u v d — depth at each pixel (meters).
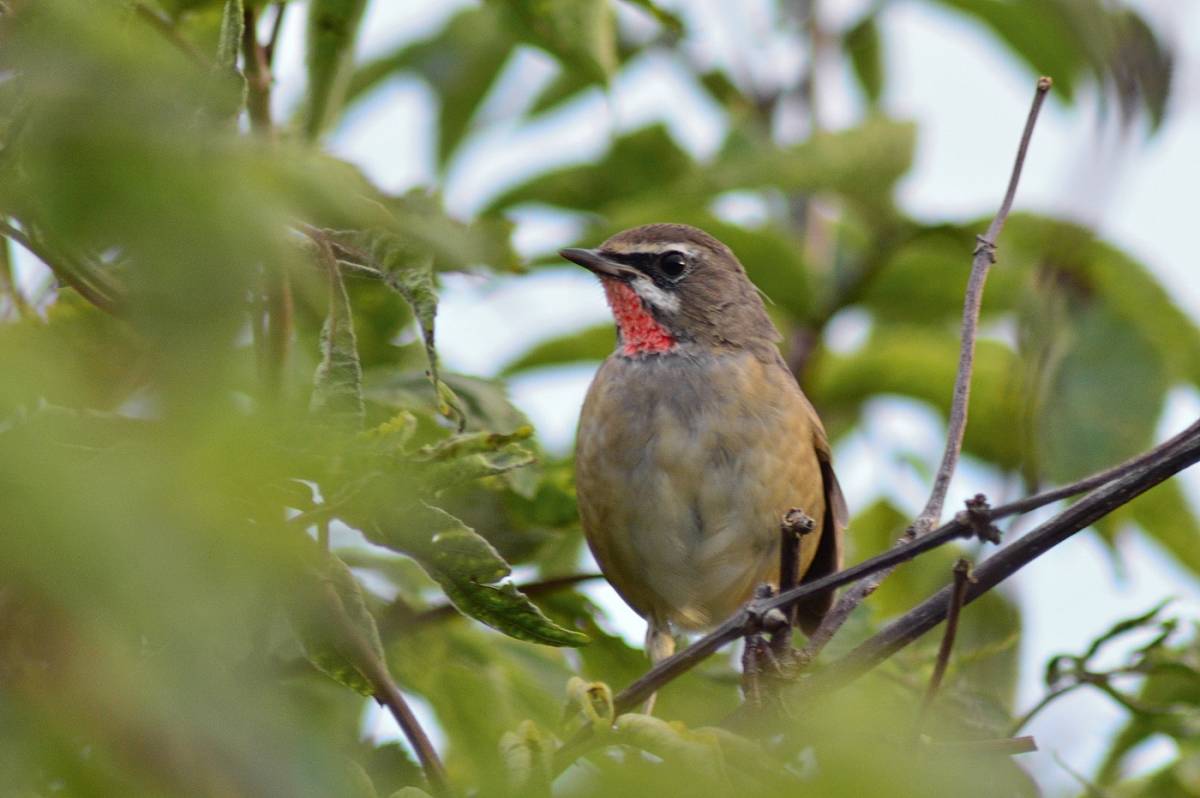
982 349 13.20
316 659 5.28
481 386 8.73
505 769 5.11
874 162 12.45
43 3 3.23
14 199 3.67
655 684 6.73
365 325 8.41
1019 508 6.42
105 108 3.14
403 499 4.52
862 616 9.50
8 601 3.27
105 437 3.54
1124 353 12.09
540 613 5.13
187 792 3.18
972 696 9.31
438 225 5.34
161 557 3.02
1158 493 12.24
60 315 5.28
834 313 13.20
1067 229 12.02
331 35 7.86
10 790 3.13
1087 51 12.28
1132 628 7.99
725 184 12.38
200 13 7.65
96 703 3.17
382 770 7.21
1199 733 8.77
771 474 12.09
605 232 12.73
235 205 3.17
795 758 4.50
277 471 3.50
